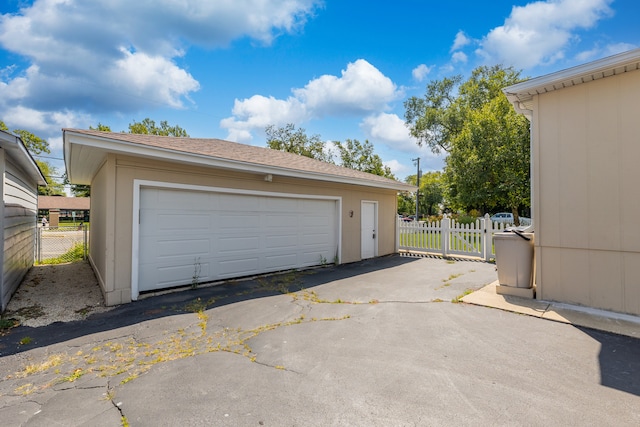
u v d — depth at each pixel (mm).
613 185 4559
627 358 3199
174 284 6199
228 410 2391
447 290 6062
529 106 5609
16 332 4168
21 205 7051
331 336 3879
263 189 7551
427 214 49188
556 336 3779
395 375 2889
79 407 2465
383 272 8141
